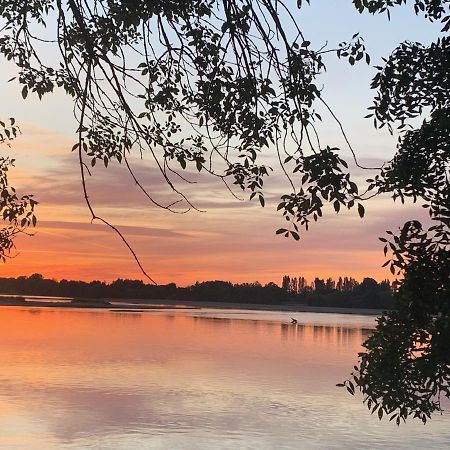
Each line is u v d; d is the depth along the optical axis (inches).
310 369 2635.3
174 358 2896.2
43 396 1774.1
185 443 1295.5
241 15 178.7
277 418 1566.2
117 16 197.9
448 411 1601.9
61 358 2723.9
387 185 311.9
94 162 219.5
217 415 1587.1
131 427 1417.3
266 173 203.0
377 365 349.4
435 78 307.4
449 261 300.2
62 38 201.8
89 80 186.1
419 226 301.3
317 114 183.3
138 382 2100.1
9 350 2992.1
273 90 186.9
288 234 180.9
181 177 185.2
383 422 1521.9
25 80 225.9
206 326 5944.9
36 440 1275.8
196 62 192.4
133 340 3912.4
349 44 211.6
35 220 246.2
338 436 1384.1
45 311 7819.9
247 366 2672.2
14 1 224.5
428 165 308.0
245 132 197.6
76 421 1464.1
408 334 341.1
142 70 202.2
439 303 301.7
